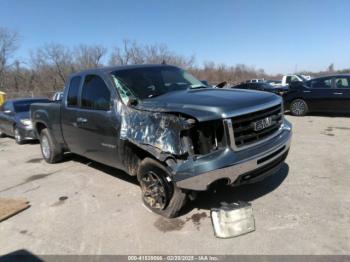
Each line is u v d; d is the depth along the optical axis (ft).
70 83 19.06
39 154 27.96
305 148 22.89
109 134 15.02
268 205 13.62
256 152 11.93
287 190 15.03
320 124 33.63
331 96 38.24
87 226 13.24
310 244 10.70
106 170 20.65
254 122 12.14
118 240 11.98
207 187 11.43
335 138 25.98
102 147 15.90
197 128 11.60
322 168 18.04
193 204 14.20
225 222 11.59
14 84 166.81
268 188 15.37
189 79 17.58
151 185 13.56
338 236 11.05
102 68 17.10
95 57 165.99
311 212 12.82
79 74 18.43
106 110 15.29
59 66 164.45
